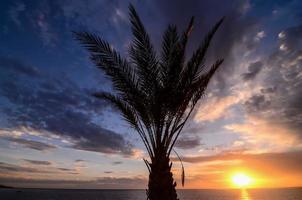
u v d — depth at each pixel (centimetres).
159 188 661
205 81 721
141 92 676
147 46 654
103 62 669
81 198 10644
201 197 13038
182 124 707
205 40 679
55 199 9300
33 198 9619
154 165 679
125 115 720
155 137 691
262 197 12350
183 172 693
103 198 11425
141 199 11388
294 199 10475
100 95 761
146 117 688
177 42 657
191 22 686
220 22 686
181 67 671
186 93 667
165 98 651
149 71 656
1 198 9362
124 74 671
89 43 661
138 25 648
